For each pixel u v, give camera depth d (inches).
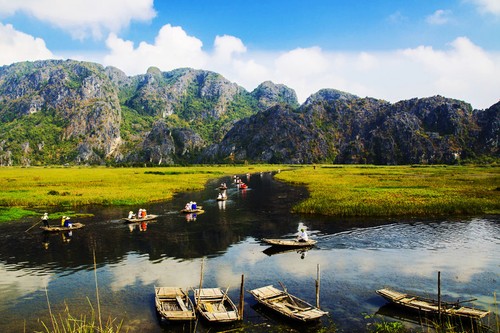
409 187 2815.0
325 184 3211.1
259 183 3956.7
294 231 1470.2
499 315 701.9
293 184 3651.6
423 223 1574.8
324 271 981.8
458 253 1140.5
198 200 2460.6
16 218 1748.3
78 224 1549.0
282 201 2378.2
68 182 3508.9
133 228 1540.4
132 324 689.6
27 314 744.3
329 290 846.5
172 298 774.5
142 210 1734.7
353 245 1246.3
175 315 677.3
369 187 2842.0
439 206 1811.0
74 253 1175.0
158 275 964.6
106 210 2007.9
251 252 1177.4
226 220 1715.1
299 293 830.5
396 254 1135.0
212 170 6948.8
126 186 3149.6
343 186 2960.1
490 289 842.8
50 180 3777.1
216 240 1336.1
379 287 862.5
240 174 5930.1
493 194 2237.9
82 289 871.7
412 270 984.3
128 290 860.0
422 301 740.0
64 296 832.3
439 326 650.2
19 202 2161.7
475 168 6948.8
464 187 2726.4
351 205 1841.8
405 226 1521.9
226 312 700.0
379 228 1492.4
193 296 807.7
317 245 1254.9
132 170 6732.3
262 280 919.0
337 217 1744.6
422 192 2383.1
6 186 3132.4
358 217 1733.5
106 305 779.4
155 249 1218.0
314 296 813.2
